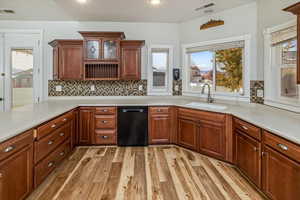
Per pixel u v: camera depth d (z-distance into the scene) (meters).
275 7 2.74
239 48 3.51
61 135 2.88
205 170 2.81
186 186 2.40
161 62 4.45
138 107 3.74
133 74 4.03
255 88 3.25
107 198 2.16
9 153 1.71
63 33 4.20
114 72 4.14
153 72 4.45
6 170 1.67
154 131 3.79
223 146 3.02
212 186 2.40
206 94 3.99
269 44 2.92
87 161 3.12
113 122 3.75
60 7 3.43
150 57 4.36
